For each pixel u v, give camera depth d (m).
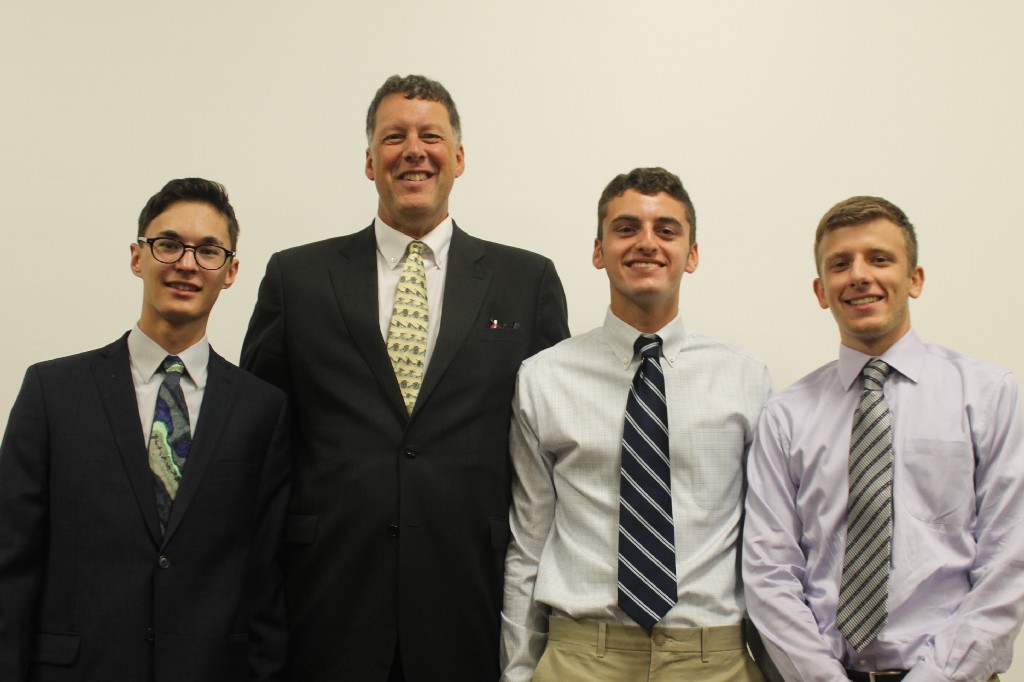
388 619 1.55
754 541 1.54
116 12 2.20
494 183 2.19
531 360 1.72
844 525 1.49
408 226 1.75
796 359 2.16
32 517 1.42
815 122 2.20
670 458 1.59
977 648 1.33
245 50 2.21
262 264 2.16
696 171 2.19
